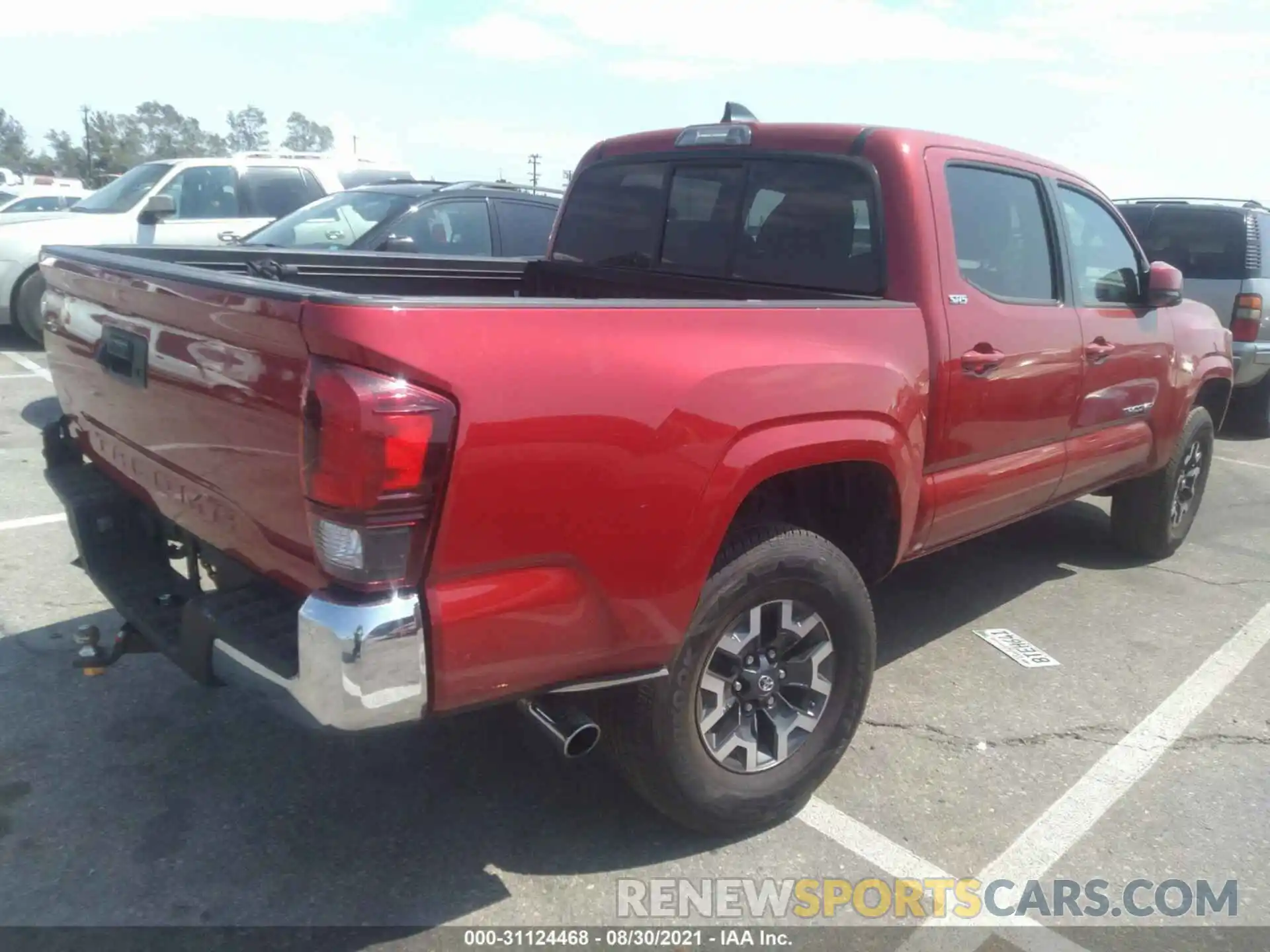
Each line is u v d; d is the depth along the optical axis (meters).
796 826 3.22
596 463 2.44
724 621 2.86
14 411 7.77
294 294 2.21
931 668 4.33
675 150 4.29
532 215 8.30
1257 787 3.52
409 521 2.21
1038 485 4.28
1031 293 4.08
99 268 2.99
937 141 3.68
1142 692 4.18
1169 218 9.02
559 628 2.48
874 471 3.33
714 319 2.75
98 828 3.03
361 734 2.34
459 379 2.21
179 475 2.81
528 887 2.88
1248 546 6.14
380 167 11.91
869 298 3.54
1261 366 8.76
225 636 2.46
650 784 2.90
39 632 4.22
